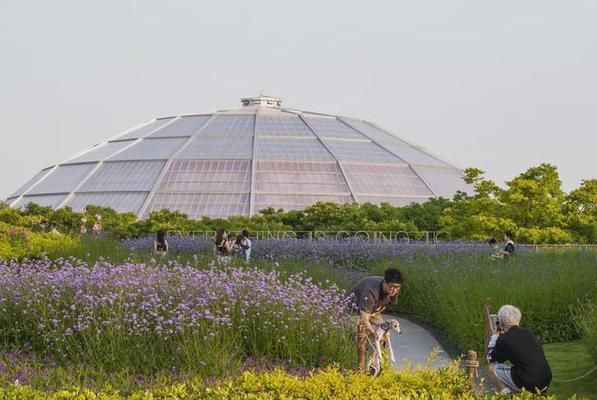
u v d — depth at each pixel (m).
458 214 61.25
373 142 111.31
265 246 44.84
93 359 17.39
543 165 54.59
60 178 106.50
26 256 34.69
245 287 20.14
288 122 111.75
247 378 13.48
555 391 18.56
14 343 19.56
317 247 43.31
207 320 18.45
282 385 13.18
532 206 53.97
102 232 54.09
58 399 12.51
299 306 19.36
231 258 34.25
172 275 21.23
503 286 25.05
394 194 99.94
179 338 17.83
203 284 19.95
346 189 98.88
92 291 19.83
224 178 97.94
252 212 93.31
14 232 35.81
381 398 12.77
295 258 40.28
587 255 36.88
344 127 114.12
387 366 16.12
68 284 20.50
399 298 31.72
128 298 19.19
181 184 97.38
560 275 27.00
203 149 103.56
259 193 95.81
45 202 102.00
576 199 54.91
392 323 16.98
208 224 72.12
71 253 34.78
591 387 18.72
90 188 101.19
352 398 12.84
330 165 102.00
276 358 18.58
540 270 28.53
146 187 97.56
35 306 19.98
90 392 12.73
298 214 76.44
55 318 19.14
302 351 18.59
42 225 54.47
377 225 67.62
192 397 12.84
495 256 35.16
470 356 14.17
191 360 16.97
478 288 24.62
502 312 15.38
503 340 15.19
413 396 12.91
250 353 18.78
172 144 105.94
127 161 104.06
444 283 27.30
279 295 19.59
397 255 39.59
